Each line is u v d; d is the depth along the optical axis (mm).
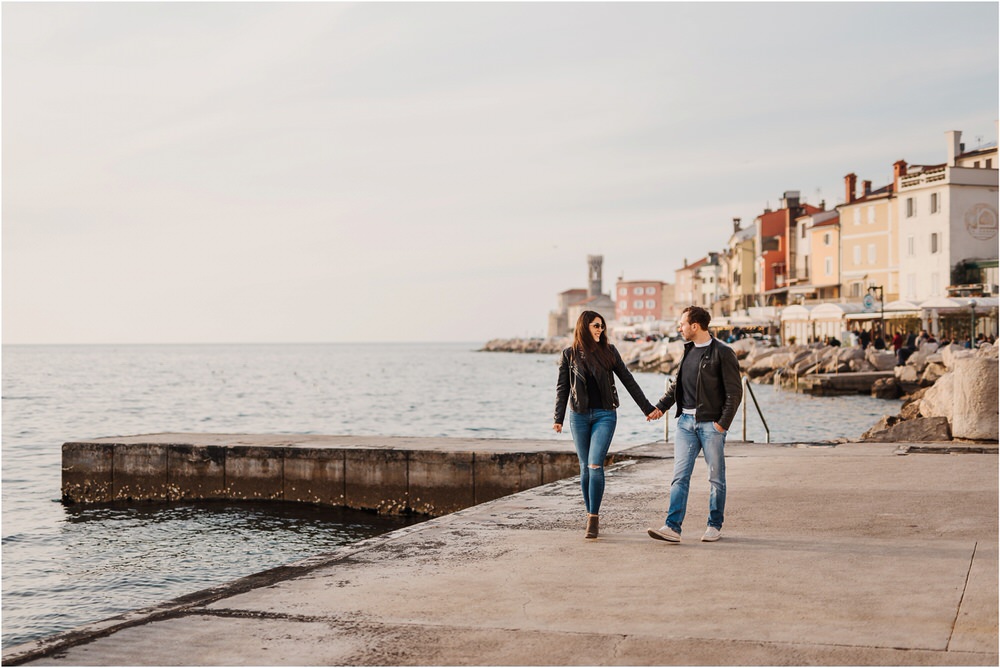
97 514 17750
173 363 177875
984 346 45219
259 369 137875
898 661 5027
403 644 5559
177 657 5387
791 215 92625
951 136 73938
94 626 6012
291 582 7160
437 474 16828
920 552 7727
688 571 7250
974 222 66438
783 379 56969
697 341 8672
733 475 12555
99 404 60906
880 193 76125
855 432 32000
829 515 9484
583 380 8820
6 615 11211
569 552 8102
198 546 14828
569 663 5145
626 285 184625
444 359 188000
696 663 5078
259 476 18078
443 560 7867
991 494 10492
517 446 17406
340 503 17500
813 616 5906
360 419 47125
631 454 15164
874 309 57125
